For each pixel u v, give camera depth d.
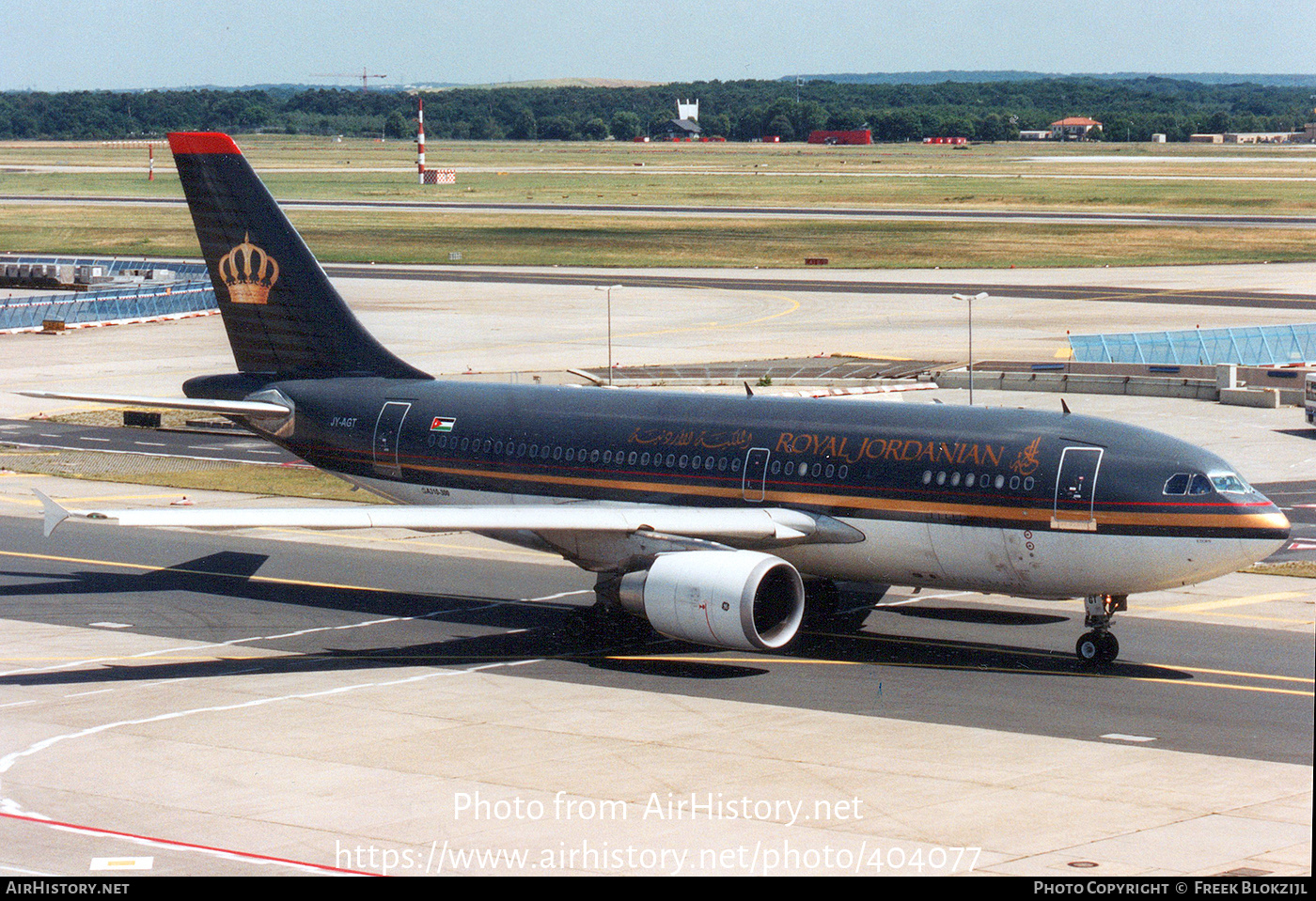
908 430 80.56
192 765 60.94
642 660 79.56
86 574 101.38
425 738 64.88
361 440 98.25
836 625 87.50
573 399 92.75
